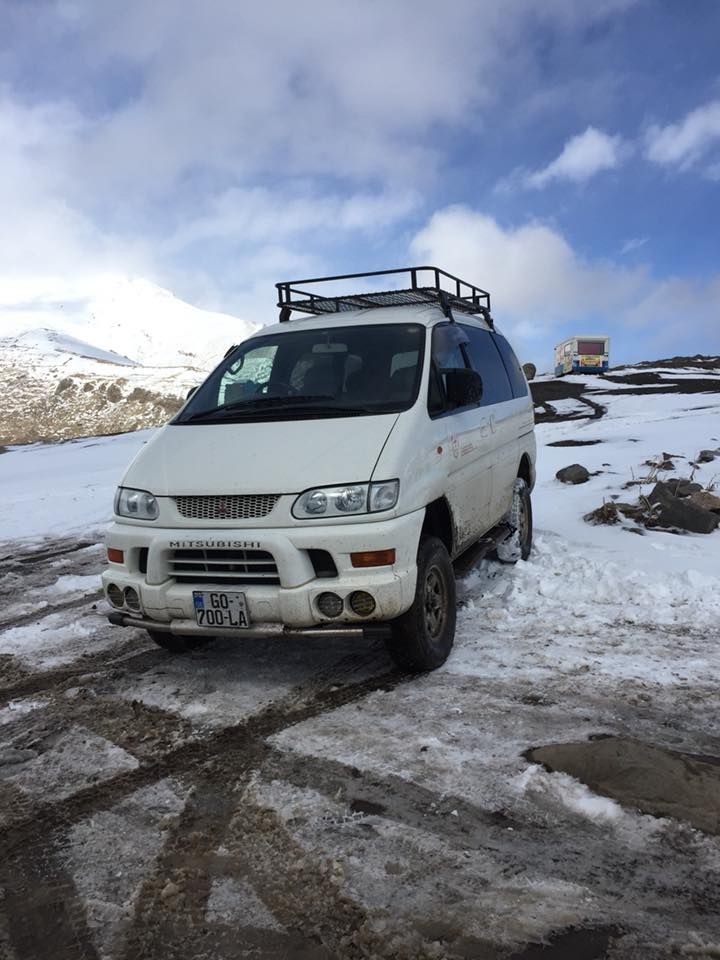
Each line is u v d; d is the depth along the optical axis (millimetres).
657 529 7922
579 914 2428
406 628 4262
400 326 5293
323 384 4953
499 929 2377
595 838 2822
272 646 5195
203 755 3668
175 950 2381
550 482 11430
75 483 18109
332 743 3684
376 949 2320
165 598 4230
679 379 37469
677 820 2893
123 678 4789
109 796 3344
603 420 23594
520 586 6164
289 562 3980
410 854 2777
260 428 4547
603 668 4430
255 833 2971
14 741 3971
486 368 6301
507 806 3057
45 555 9570
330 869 2711
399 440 4277
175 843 2951
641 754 3316
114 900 2643
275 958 2318
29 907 2639
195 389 5512
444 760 3447
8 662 5254
